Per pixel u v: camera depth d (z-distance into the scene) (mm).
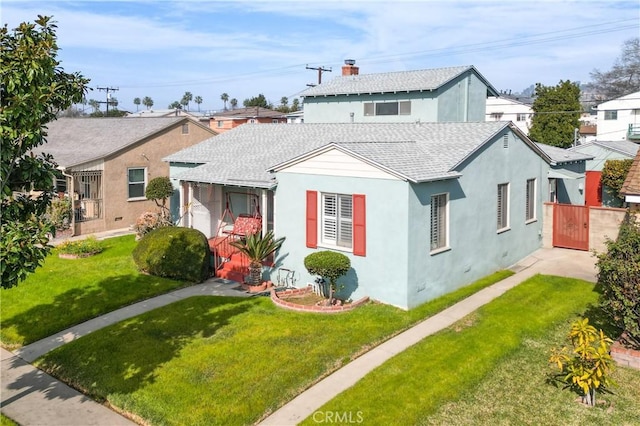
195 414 9414
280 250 17047
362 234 14773
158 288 16641
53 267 19234
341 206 15438
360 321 13227
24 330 13898
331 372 10797
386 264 14352
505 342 11875
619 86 80000
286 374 10656
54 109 10250
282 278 17000
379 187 14297
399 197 13914
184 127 30125
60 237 24297
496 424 8922
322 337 12336
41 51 9117
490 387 10086
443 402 9547
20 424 9578
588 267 18062
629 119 55875
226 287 16969
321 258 14172
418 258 14273
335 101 29391
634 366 10875
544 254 20297
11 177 9852
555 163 21875
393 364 10922
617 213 19688
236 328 13109
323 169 15578
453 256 15789
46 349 12766
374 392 9867
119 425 9492
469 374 10477
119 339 12812
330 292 14594
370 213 14562
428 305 14383
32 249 8984
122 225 27000
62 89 9859
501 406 9453
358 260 14961
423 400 9578
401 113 26969
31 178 9938
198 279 17469
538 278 16828
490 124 18219
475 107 28578
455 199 15750
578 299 14742
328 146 15203
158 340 12641
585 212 20438
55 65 9539
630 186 13688
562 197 23859
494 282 16688
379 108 27719
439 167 15289
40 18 9492
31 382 11266
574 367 9688
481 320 13227
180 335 12875
